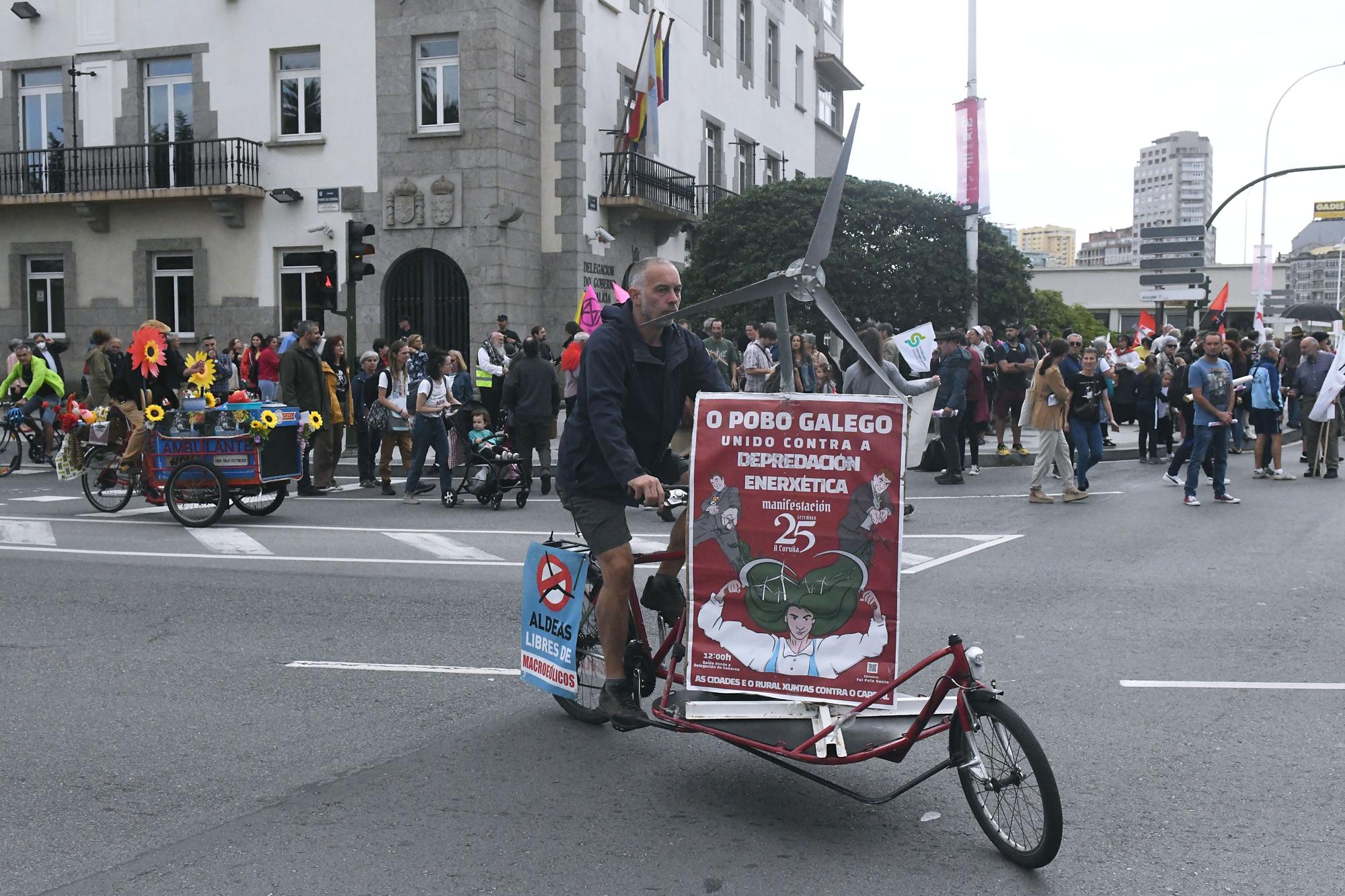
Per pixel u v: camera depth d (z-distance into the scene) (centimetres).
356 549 1059
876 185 2777
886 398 441
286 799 464
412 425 1479
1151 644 695
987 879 390
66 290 2631
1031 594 842
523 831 431
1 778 489
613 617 492
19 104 2672
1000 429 1820
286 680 630
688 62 3133
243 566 970
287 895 381
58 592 866
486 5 2331
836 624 446
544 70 2503
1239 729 539
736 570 455
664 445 500
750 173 3656
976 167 2531
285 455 1268
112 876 397
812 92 4266
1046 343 2608
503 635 729
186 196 2472
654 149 2717
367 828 434
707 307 481
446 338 2408
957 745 425
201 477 1199
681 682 486
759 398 452
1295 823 433
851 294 2712
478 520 1266
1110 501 1365
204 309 2544
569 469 496
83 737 541
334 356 1677
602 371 471
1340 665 648
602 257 2628
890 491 439
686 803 457
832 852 412
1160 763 495
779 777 487
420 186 2394
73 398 1344
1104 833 425
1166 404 1936
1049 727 542
